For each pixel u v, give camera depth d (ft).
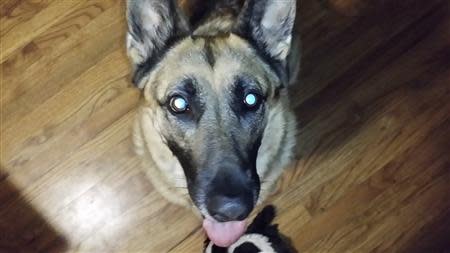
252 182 1.26
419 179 1.70
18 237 1.68
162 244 1.67
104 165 1.72
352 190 1.69
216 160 1.23
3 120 1.76
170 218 1.68
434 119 1.75
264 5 1.28
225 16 1.52
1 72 1.79
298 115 1.75
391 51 1.80
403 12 1.83
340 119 1.75
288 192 1.69
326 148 1.73
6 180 1.71
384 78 1.78
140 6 1.22
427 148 1.72
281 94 1.44
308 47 1.80
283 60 1.35
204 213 1.25
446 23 1.82
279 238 1.65
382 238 1.65
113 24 1.82
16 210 1.70
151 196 1.70
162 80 1.27
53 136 1.74
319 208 1.68
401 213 1.67
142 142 1.51
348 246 1.65
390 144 1.73
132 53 1.29
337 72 1.78
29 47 1.80
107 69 1.79
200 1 1.66
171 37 1.30
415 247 1.65
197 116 1.25
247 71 1.26
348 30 1.81
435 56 1.80
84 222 1.69
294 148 1.67
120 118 1.75
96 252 1.67
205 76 1.24
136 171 1.71
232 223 1.46
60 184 1.71
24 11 1.83
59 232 1.68
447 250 1.65
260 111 1.30
